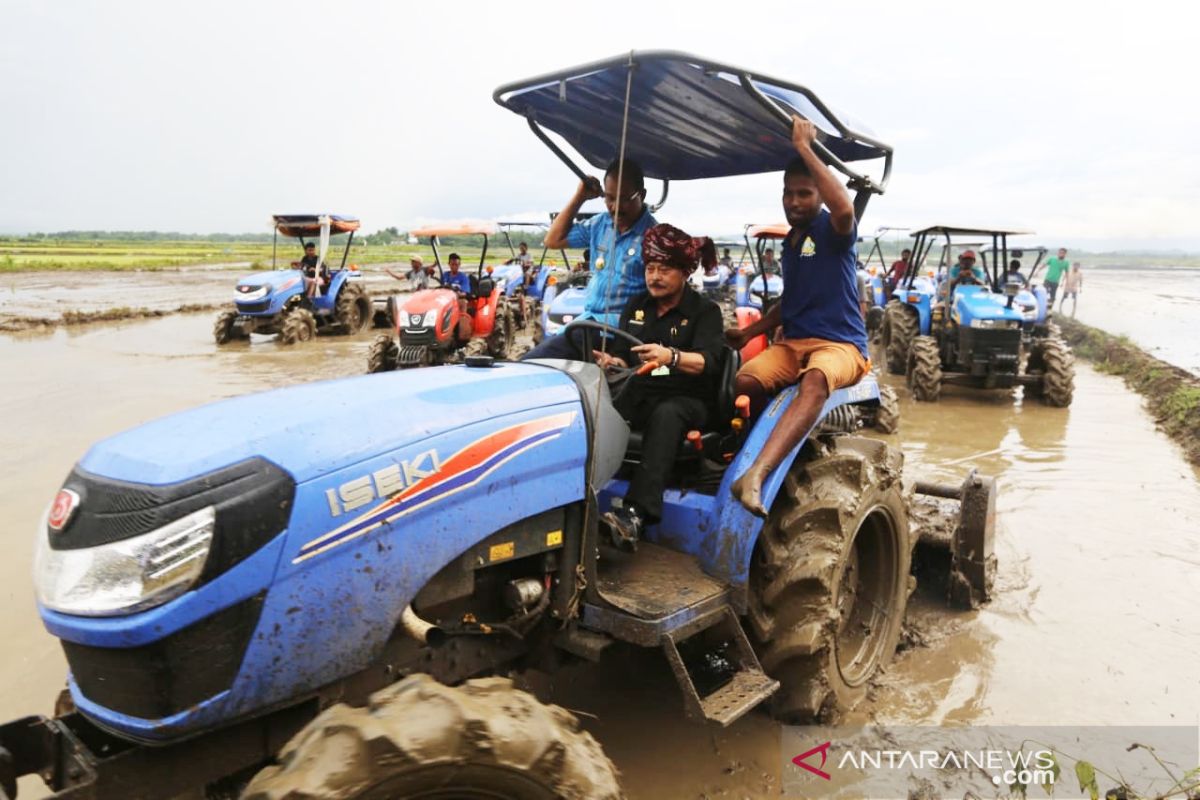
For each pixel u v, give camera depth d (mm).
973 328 10680
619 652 4172
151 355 13352
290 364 12578
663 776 3291
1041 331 13680
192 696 2078
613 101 3461
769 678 3285
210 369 11969
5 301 22484
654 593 3059
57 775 2309
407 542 2400
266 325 14922
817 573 3320
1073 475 7539
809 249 3789
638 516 3275
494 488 2633
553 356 3705
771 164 4340
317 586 2223
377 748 1854
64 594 2074
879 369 13609
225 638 2100
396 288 30344
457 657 2736
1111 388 12969
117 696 2096
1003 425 9727
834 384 3568
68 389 10125
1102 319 26625
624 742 3502
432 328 11164
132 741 2143
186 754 2211
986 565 4746
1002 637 4496
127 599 2008
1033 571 5348
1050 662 4230
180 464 2119
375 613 2340
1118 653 4320
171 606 2016
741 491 3207
